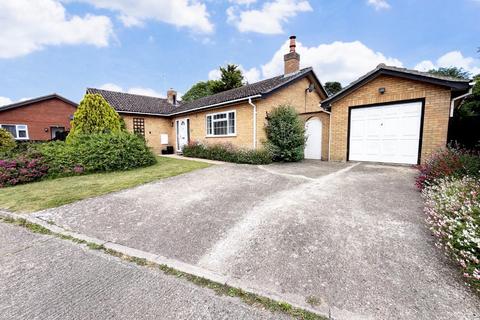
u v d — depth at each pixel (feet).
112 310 5.90
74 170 24.45
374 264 7.52
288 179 19.84
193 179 20.88
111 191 17.28
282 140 31.65
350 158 29.17
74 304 6.17
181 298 6.33
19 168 22.17
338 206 12.76
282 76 41.27
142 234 10.27
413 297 6.05
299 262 7.79
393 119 25.44
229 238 9.63
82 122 30.37
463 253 6.44
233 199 14.70
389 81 25.36
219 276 7.23
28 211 13.35
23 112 54.75
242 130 35.17
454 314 5.47
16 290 6.79
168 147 50.65
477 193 9.24
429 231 9.55
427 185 14.96
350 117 28.81
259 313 5.74
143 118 47.88
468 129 26.94
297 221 10.91
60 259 8.47
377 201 13.46
